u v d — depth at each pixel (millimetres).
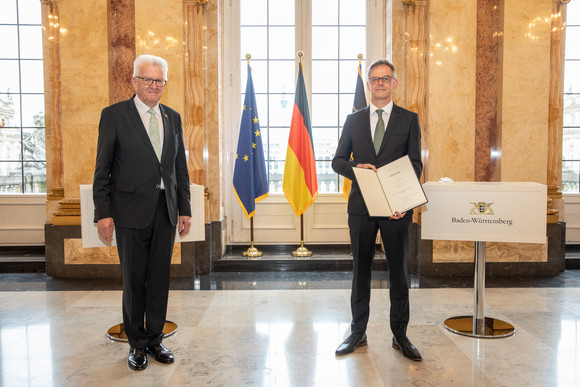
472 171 4793
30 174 5742
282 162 5785
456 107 4758
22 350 2852
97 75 4660
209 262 5000
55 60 4828
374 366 2574
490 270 4852
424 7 4812
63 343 2963
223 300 3928
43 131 5734
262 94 5723
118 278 4750
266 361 2660
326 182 5812
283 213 5738
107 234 2447
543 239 2799
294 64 5723
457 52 4738
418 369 2531
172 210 2596
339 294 4102
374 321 3334
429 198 2967
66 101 4672
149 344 2715
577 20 5691
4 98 5668
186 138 4859
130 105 2561
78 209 4738
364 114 2727
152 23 4695
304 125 5188
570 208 5660
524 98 4711
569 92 5758
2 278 4762
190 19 4820
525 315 3467
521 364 2594
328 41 5715
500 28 4750
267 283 4531
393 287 2707
